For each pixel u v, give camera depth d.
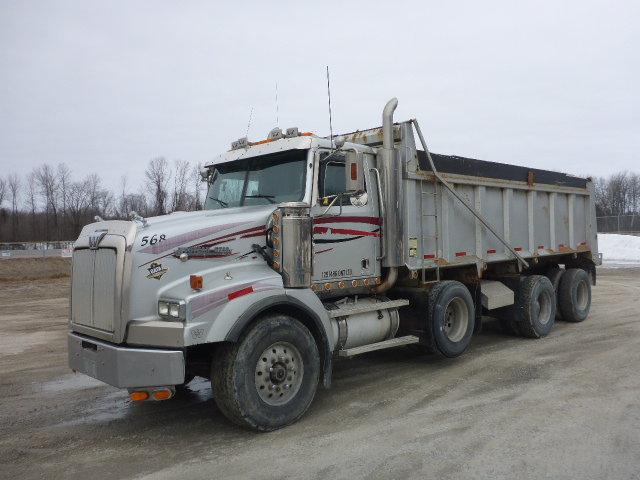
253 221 5.44
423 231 7.16
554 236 10.30
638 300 13.69
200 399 6.18
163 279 4.79
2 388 6.83
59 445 4.86
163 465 4.35
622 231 47.81
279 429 5.06
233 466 4.28
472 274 8.12
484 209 8.43
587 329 9.93
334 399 5.98
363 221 6.52
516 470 4.09
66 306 15.33
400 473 4.08
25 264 27.55
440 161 7.45
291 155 6.11
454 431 4.91
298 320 5.40
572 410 5.39
